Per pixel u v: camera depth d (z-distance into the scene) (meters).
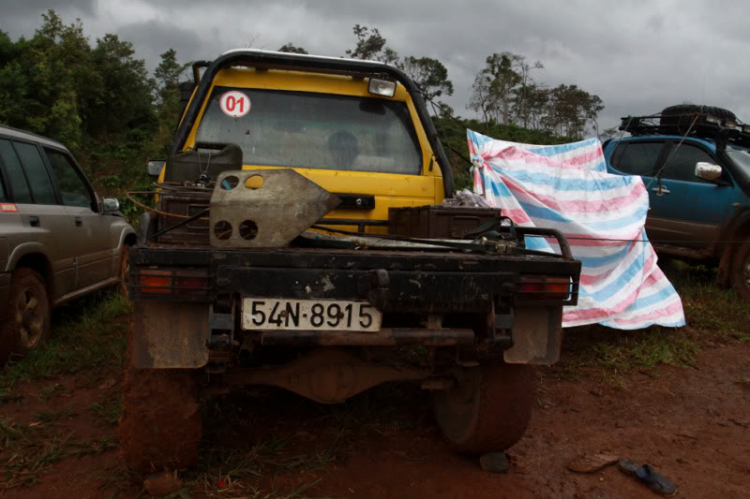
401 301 2.54
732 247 7.24
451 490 2.95
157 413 2.64
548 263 2.70
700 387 4.72
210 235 2.59
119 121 40.34
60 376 4.45
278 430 3.53
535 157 5.77
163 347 2.49
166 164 3.64
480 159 5.46
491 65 32.66
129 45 40.97
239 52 3.88
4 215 4.51
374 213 3.80
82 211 5.84
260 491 2.83
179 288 2.40
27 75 27.22
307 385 3.04
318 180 3.72
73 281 5.55
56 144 5.81
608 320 5.48
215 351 2.52
